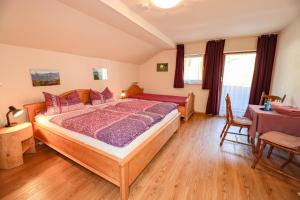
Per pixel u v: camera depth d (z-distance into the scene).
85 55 3.25
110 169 1.44
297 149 1.59
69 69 2.97
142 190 1.56
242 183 1.68
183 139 2.84
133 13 2.33
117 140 1.43
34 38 2.18
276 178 1.77
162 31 3.35
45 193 1.51
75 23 2.21
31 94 2.41
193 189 1.59
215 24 2.88
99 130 1.63
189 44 4.50
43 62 2.53
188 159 2.16
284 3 2.02
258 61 3.64
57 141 1.98
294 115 1.87
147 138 1.86
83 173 1.81
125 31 2.87
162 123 2.36
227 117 2.64
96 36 2.74
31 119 2.34
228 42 3.98
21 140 1.96
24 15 1.76
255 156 2.21
